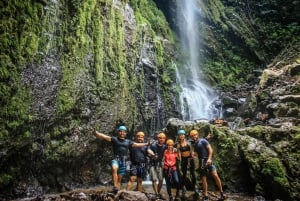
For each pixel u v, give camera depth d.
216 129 10.35
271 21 23.09
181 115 15.72
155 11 18.70
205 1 22.05
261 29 22.58
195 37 20.34
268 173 8.82
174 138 10.95
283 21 22.95
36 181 8.80
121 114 11.43
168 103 15.05
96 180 10.57
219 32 21.55
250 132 10.43
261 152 9.38
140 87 13.20
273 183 8.68
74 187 9.73
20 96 8.01
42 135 8.78
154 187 8.29
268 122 12.02
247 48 21.36
